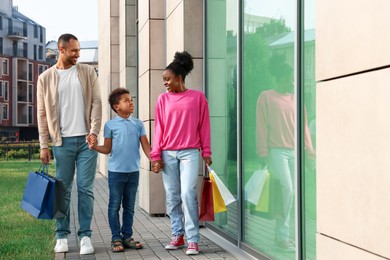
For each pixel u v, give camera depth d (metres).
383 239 2.95
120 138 6.80
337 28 3.37
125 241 7.04
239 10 6.54
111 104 6.89
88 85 6.70
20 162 37.09
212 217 6.50
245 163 6.50
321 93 3.55
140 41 10.70
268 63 5.75
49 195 6.32
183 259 6.34
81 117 6.68
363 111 3.12
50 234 8.27
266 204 5.89
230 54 7.01
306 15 4.88
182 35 8.20
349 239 3.25
